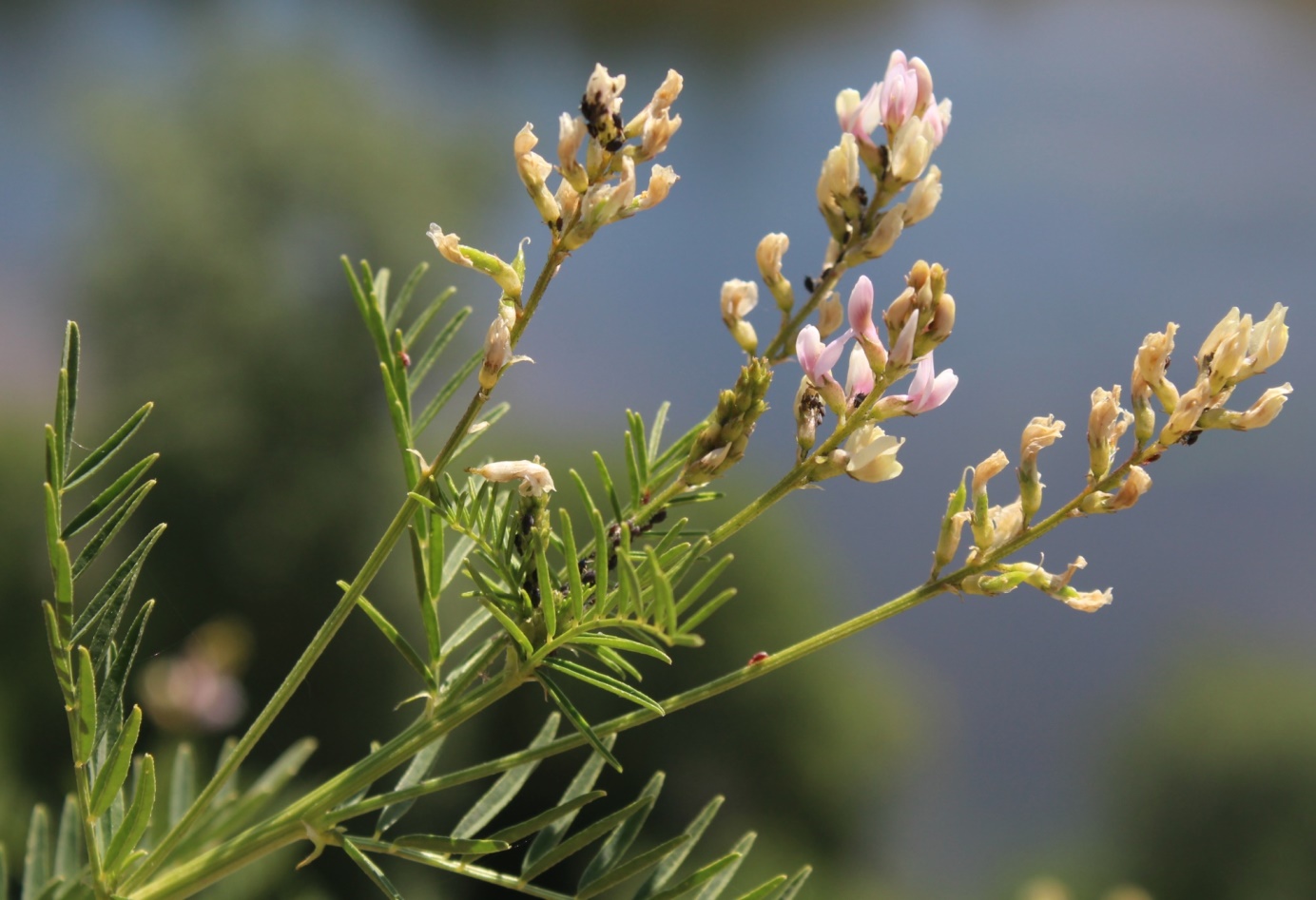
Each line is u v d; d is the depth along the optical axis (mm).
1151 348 1344
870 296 1290
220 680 6305
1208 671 16781
